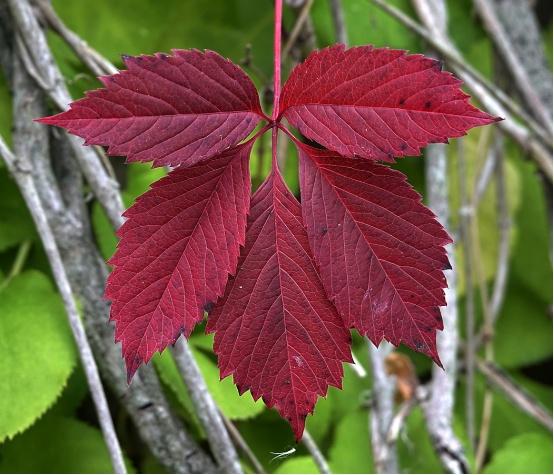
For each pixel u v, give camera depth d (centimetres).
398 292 48
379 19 82
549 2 103
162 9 77
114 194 62
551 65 99
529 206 94
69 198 65
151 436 63
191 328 48
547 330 88
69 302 60
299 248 49
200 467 63
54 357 62
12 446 65
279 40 51
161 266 48
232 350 49
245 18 79
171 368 64
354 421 73
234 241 48
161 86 47
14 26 64
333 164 49
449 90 47
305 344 49
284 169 72
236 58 78
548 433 80
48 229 61
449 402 71
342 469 71
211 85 48
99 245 66
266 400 49
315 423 72
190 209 48
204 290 48
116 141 47
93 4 74
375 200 48
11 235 67
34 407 61
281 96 49
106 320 63
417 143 47
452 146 88
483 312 87
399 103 47
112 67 65
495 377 81
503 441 81
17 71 64
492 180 89
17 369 62
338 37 75
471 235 84
